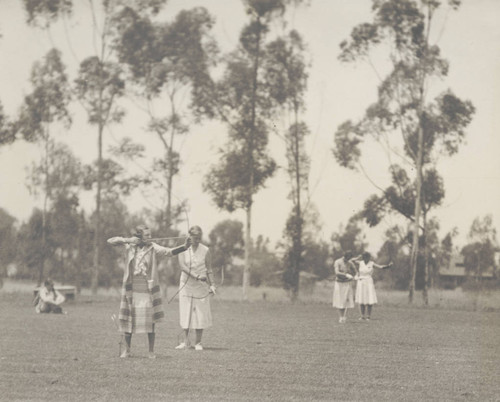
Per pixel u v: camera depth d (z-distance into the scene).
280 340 15.16
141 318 11.88
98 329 16.98
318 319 21.94
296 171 38.75
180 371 10.71
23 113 41.00
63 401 8.64
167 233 39.34
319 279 37.56
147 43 40.31
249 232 38.44
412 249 37.25
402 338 16.05
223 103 39.56
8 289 36.00
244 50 39.47
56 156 40.75
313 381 10.21
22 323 18.66
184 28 39.81
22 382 9.68
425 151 38.19
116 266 39.44
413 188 38.06
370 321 21.41
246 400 8.91
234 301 33.34
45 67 40.97
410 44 37.78
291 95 39.00
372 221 38.22
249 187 38.91
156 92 40.22
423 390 9.80
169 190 39.44
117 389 9.33
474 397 9.46
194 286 13.28
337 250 37.91
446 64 37.53
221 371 10.80
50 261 39.84
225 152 39.50
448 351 13.80
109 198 40.16
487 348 14.24
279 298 36.34
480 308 30.53
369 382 10.25
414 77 37.78
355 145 38.69
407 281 36.88
